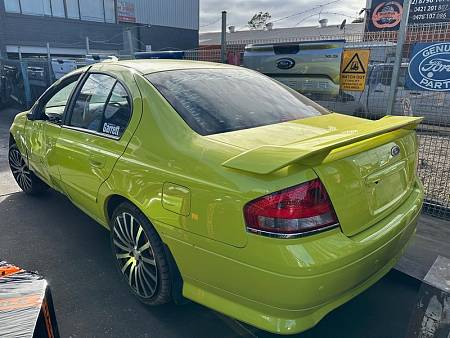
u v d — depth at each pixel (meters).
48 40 24.62
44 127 3.59
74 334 2.37
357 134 1.98
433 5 18.30
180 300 2.41
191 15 32.56
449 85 3.84
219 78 2.87
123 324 2.46
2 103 12.21
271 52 5.50
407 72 4.12
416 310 1.80
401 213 2.31
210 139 2.15
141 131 2.44
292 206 1.75
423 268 3.01
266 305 1.85
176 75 2.73
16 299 1.65
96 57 9.58
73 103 3.25
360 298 2.77
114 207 2.77
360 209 2.00
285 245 1.74
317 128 2.38
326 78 4.94
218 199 1.89
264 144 2.06
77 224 3.86
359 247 1.88
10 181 5.16
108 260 3.21
